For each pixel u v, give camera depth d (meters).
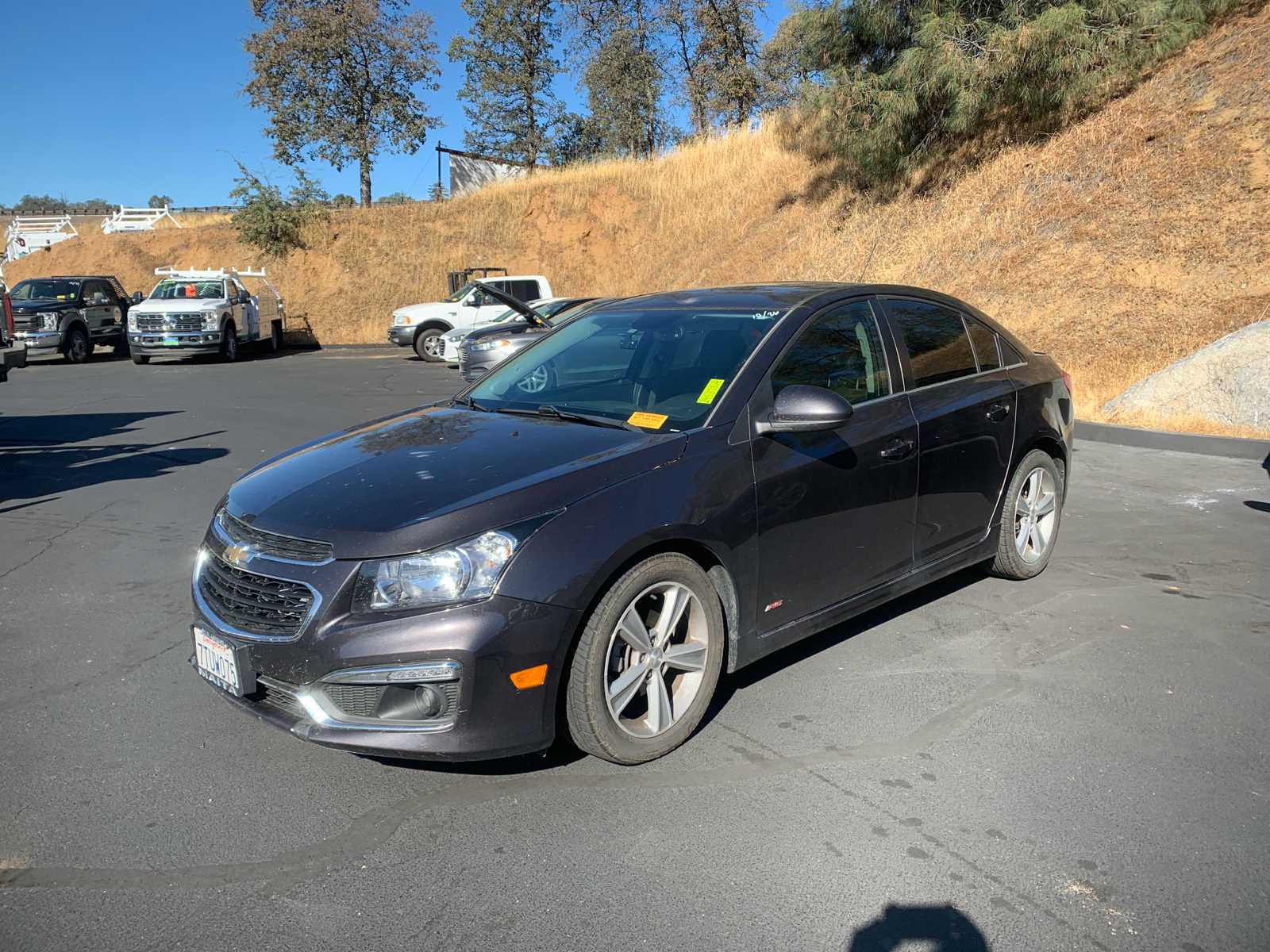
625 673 3.15
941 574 4.47
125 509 7.04
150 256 32.62
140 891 2.59
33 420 11.62
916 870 2.65
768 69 30.27
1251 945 2.35
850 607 3.96
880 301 4.36
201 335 20.59
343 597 2.85
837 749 3.35
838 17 18.39
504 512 2.93
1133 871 2.64
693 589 3.29
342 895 2.57
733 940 2.37
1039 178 15.81
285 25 33.69
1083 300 12.98
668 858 2.72
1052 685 3.86
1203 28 15.30
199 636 3.23
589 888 2.59
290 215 30.91
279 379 16.78
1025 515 5.04
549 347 4.57
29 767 3.27
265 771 3.25
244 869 2.69
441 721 2.85
